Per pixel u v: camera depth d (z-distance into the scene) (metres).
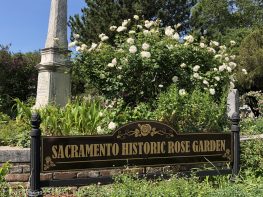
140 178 5.09
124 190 4.59
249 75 24.41
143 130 4.99
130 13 22.52
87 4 23.84
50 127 6.25
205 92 7.40
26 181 5.34
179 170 5.86
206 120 6.71
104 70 7.43
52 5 11.20
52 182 4.51
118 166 4.84
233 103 10.94
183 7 23.75
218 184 5.48
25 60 22.52
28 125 6.73
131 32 7.56
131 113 6.80
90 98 8.04
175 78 7.22
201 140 5.32
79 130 6.32
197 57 7.64
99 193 5.06
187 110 6.61
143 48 7.14
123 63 7.30
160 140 5.08
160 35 7.93
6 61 21.83
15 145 6.17
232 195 4.71
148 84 7.37
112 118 6.55
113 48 7.66
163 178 5.18
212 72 7.59
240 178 5.50
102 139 4.76
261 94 20.41
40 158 4.45
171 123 6.57
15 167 5.31
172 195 4.56
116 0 23.25
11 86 21.97
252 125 11.23
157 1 22.89
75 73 7.73
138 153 4.95
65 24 11.26
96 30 22.64
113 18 22.44
